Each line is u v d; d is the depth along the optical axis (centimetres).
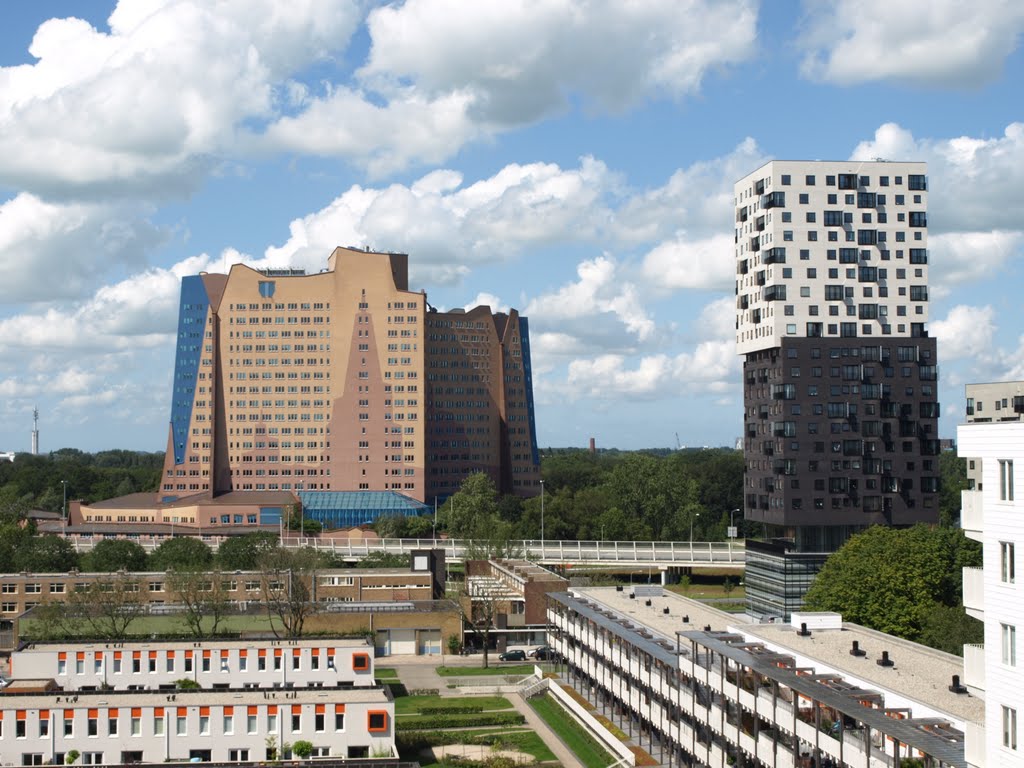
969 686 7050
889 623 16750
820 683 8856
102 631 18262
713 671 10650
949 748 7088
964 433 6938
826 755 8644
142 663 14375
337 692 12312
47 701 11881
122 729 11669
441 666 19125
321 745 11844
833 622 11781
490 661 19538
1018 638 6419
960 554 17688
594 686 15388
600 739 13612
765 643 10950
